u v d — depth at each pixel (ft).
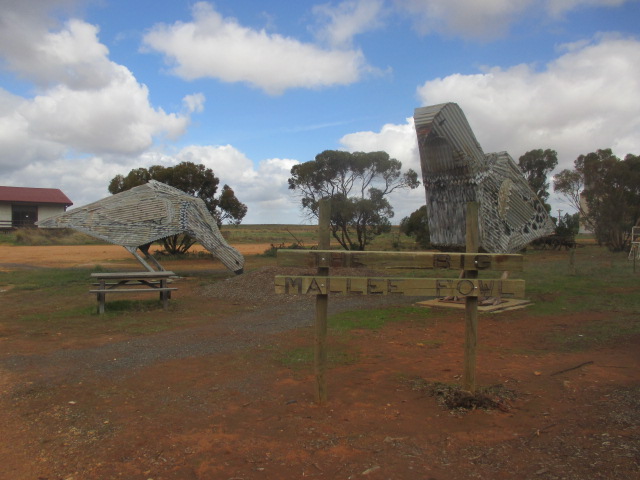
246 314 33.83
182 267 74.49
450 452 12.36
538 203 39.75
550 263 75.41
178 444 12.82
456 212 34.19
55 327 28.58
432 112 31.91
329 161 100.07
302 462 11.85
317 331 15.48
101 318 31.35
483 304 36.29
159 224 50.88
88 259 87.86
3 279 52.54
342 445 12.73
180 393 16.85
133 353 22.49
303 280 14.74
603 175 108.27
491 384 17.69
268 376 18.74
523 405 15.57
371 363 20.76
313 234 232.73
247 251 119.24
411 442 12.92
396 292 14.75
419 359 21.50
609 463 11.55
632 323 28.73
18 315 32.40
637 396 16.02
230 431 13.62
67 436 13.42
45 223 48.26
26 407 15.66
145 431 13.67
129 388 17.44
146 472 11.41
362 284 14.70
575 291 43.50
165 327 28.78
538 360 21.26
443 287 14.92
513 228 37.50
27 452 12.51
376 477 11.15
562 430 13.55
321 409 15.21
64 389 17.37
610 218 107.55
